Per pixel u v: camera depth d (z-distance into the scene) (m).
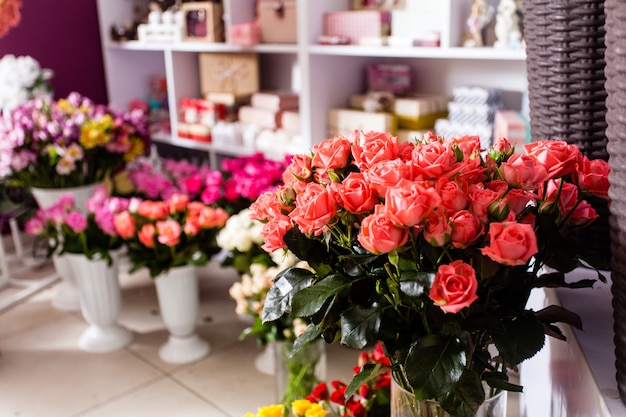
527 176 0.81
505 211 0.76
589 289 1.09
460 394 0.81
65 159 2.64
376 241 0.75
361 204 0.81
